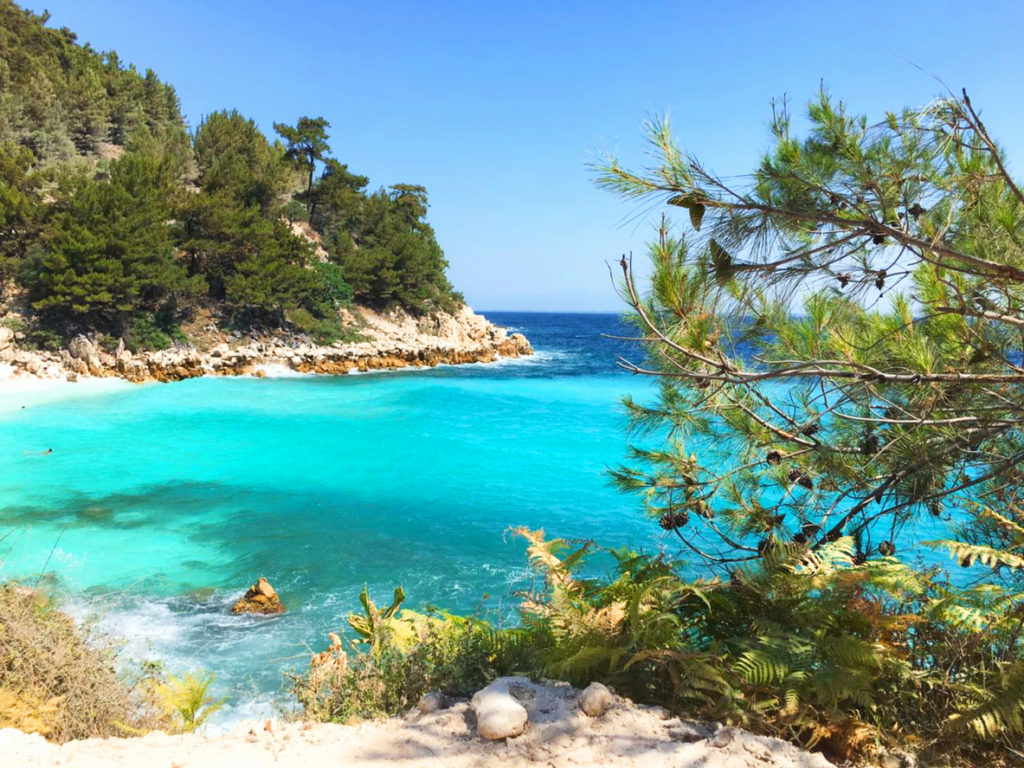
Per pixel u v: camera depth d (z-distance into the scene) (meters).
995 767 2.95
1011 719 2.93
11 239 52.41
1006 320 3.21
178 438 28.42
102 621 11.10
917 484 4.02
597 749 2.96
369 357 62.00
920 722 3.30
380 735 3.21
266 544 15.70
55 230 48.94
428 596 12.84
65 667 4.81
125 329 51.47
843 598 3.67
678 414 4.64
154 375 48.34
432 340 74.62
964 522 4.39
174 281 54.06
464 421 34.09
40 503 18.39
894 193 3.45
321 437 29.27
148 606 12.05
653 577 4.16
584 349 100.50
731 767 2.79
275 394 43.34
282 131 84.19
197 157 92.19
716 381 3.87
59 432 28.88
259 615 11.86
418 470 23.45
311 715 4.07
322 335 65.00
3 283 51.56
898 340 3.80
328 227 88.06
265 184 73.50
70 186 53.38
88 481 20.97
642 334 3.99
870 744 3.07
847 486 4.38
